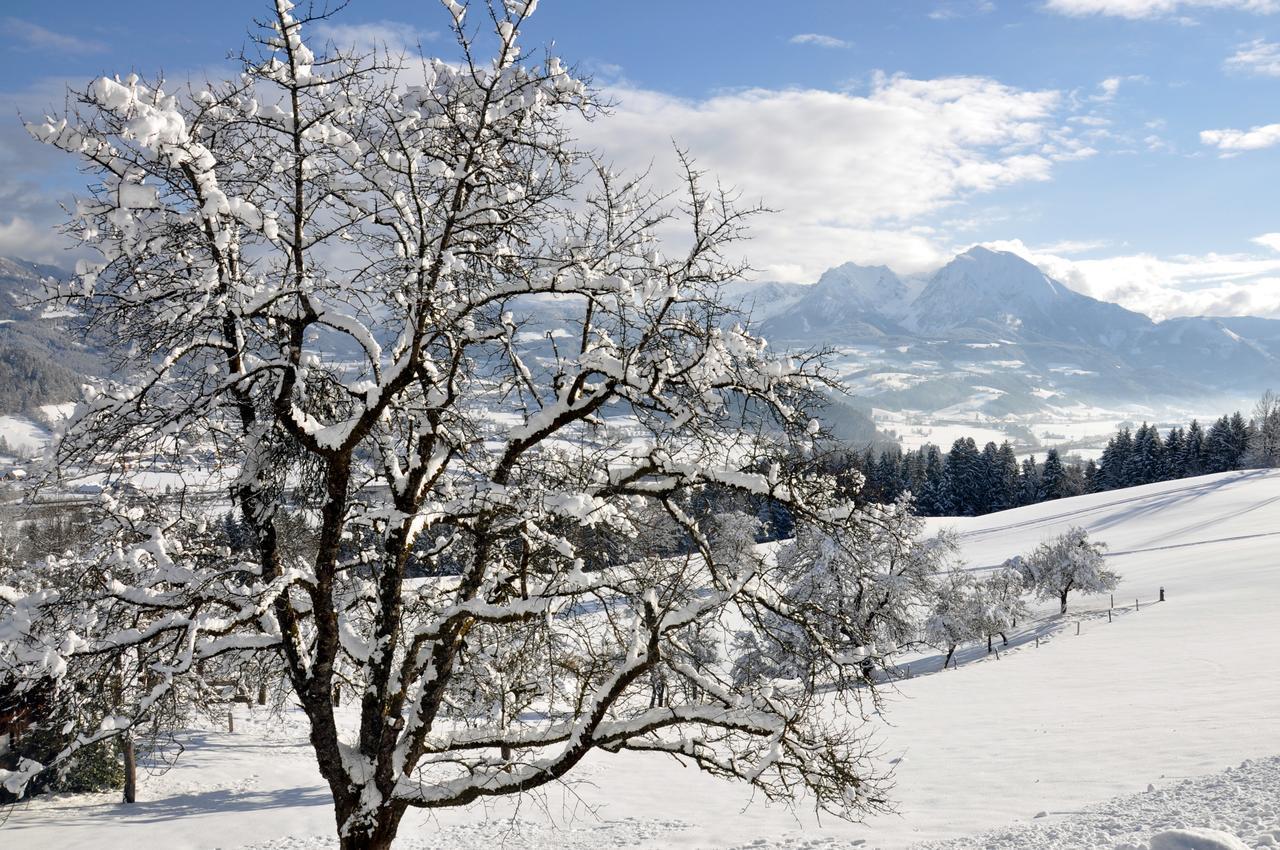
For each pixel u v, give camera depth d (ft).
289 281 26.89
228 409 30.35
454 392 29.71
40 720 29.07
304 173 28.09
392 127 27.84
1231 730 64.08
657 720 27.61
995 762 67.05
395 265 29.01
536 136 30.04
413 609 33.12
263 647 29.01
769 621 30.32
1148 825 36.94
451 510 29.58
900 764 70.85
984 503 403.95
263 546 30.17
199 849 65.62
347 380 30.07
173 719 29.63
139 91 22.08
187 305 25.57
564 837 63.77
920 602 135.13
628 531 30.83
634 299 26.12
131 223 22.33
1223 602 149.07
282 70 27.09
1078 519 294.87
